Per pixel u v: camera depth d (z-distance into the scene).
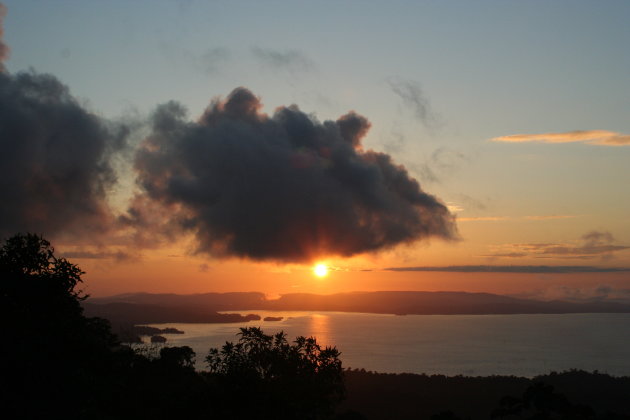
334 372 35.12
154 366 51.06
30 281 36.03
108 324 42.00
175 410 33.41
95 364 37.28
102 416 36.22
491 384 119.88
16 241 37.50
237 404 31.06
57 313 36.34
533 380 122.69
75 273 39.16
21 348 31.88
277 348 35.28
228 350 34.72
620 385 110.81
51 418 31.94
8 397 30.88
